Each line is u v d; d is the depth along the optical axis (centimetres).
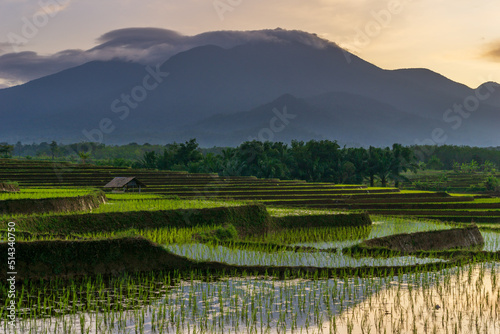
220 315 1508
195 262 2073
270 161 10800
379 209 5609
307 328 1412
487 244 3158
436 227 3391
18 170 7500
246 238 3041
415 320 1488
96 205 3478
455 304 1658
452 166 18325
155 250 2053
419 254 2472
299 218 3403
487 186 11275
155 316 1488
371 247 2423
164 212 2991
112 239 2006
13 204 2889
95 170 8231
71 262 1888
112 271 1942
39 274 1814
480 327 1433
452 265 2256
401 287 1861
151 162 12400
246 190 6869
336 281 1925
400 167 11344
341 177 11769
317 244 2825
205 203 3697
